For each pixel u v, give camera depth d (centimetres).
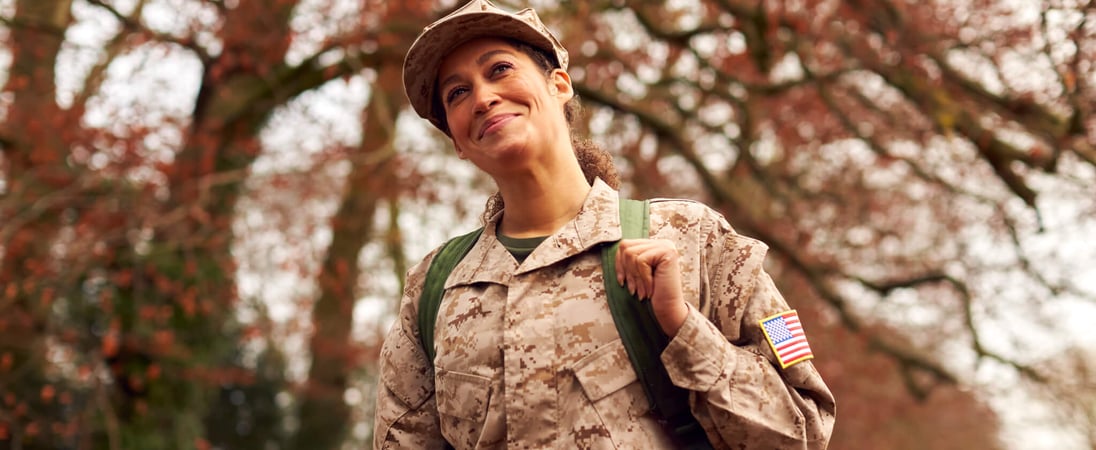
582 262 189
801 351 187
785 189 1198
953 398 1738
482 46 200
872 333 1110
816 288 1095
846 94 1111
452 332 195
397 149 1125
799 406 186
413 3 1000
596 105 1081
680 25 1111
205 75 1048
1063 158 905
